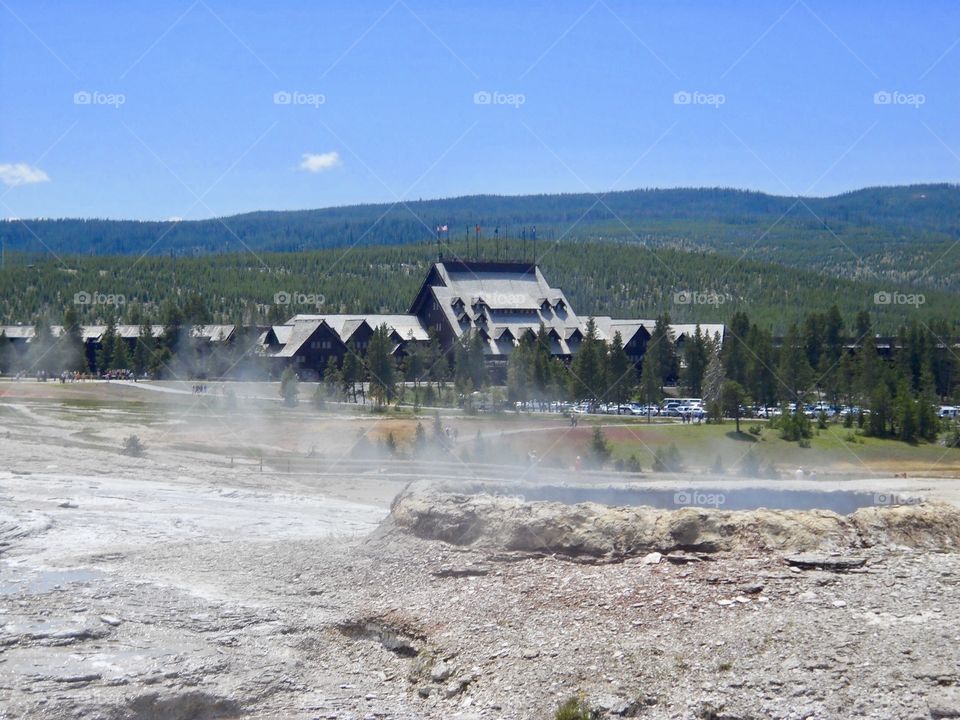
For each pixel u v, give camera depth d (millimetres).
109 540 32781
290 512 40562
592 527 26781
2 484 43875
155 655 22250
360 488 56688
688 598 23266
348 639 23906
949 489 42625
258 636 23672
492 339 147625
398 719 20156
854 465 76812
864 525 26234
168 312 144625
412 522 29234
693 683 19891
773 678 19703
